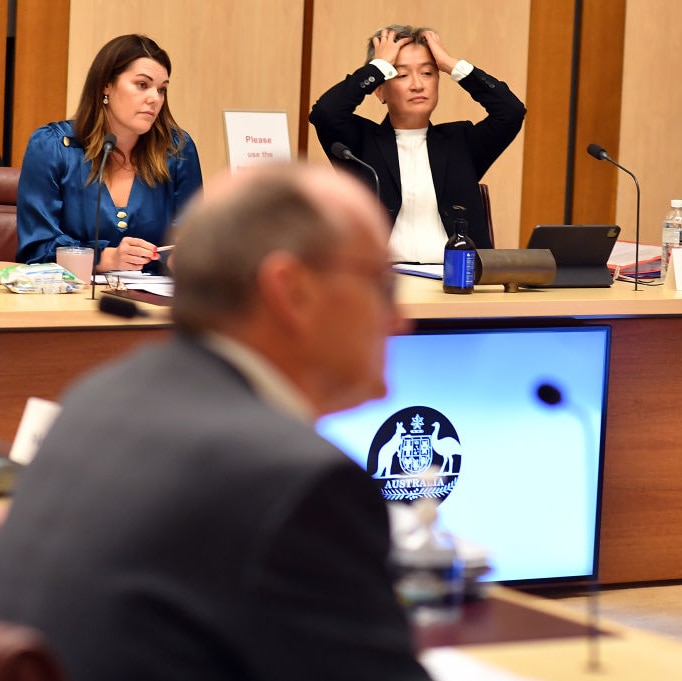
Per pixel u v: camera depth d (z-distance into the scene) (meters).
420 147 6.96
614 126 10.49
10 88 9.06
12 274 4.87
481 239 6.96
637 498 5.66
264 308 1.68
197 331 1.72
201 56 9.55
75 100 9.16
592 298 5.24
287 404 1.70
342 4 9.84
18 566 1.58
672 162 10.66
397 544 2.22
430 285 5.53
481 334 5.14
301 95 9.92
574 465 5.35
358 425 4.99
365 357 1.74
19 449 2.94
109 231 6.16
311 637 1.45
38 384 4.60
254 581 1.44
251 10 9.63
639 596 5.60
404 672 1.50
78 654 1.47
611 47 10.40
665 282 5.78
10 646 1.26
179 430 1.58
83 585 1.50
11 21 8.98
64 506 1.58
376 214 1.74
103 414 1.65
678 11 10.52
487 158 7.15
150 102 6.01
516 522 5.29
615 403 5.56
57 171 6.09
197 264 1.70
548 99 10.33
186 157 6.40
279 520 1.46
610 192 10.55
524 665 1.96
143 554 1.49
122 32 9.27
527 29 10.23
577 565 5.42
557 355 5.27
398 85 6.86
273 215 1.69
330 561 1.48
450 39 10.11
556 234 5.53
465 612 2.18
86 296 4.85
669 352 5.61
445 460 5.14
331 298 1.69
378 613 1.50
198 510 1.49
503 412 5.21
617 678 1.93
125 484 1.55
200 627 1.45
